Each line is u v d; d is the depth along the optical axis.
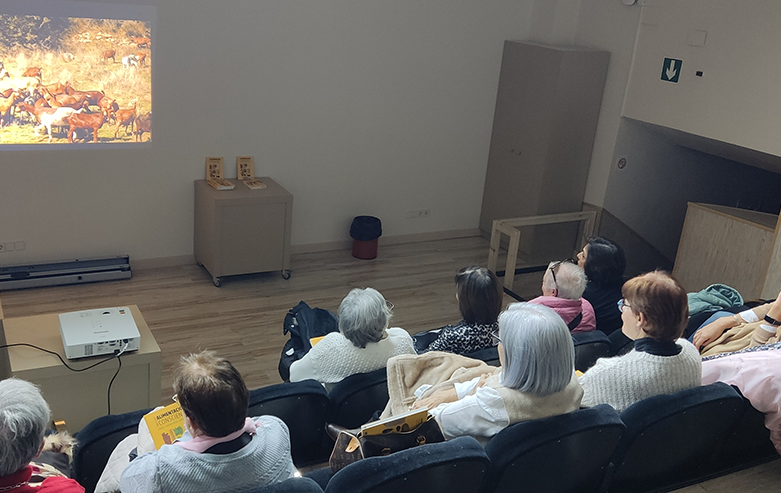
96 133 5.40
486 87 6.86
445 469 1.87
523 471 2.04
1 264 5.38
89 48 5.16
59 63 5.10
